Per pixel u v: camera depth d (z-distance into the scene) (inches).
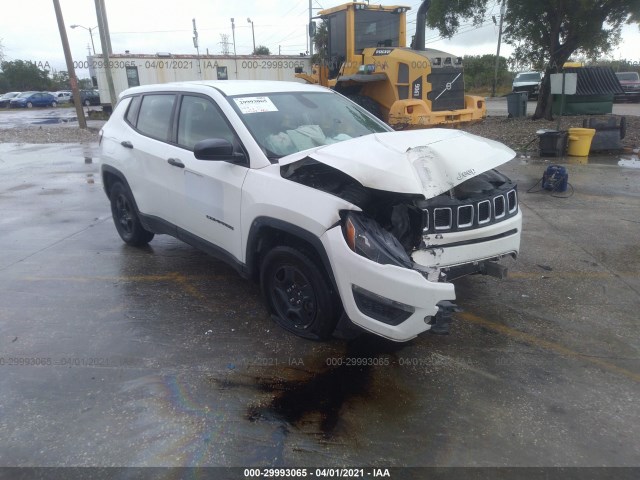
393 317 126.0
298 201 137.3
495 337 154.9
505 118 756.6
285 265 147.8
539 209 293.6
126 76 1109.7
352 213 130.1
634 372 136.9
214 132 171.2
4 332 156.8
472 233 142.7
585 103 684.7
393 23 525.0
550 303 176.7
